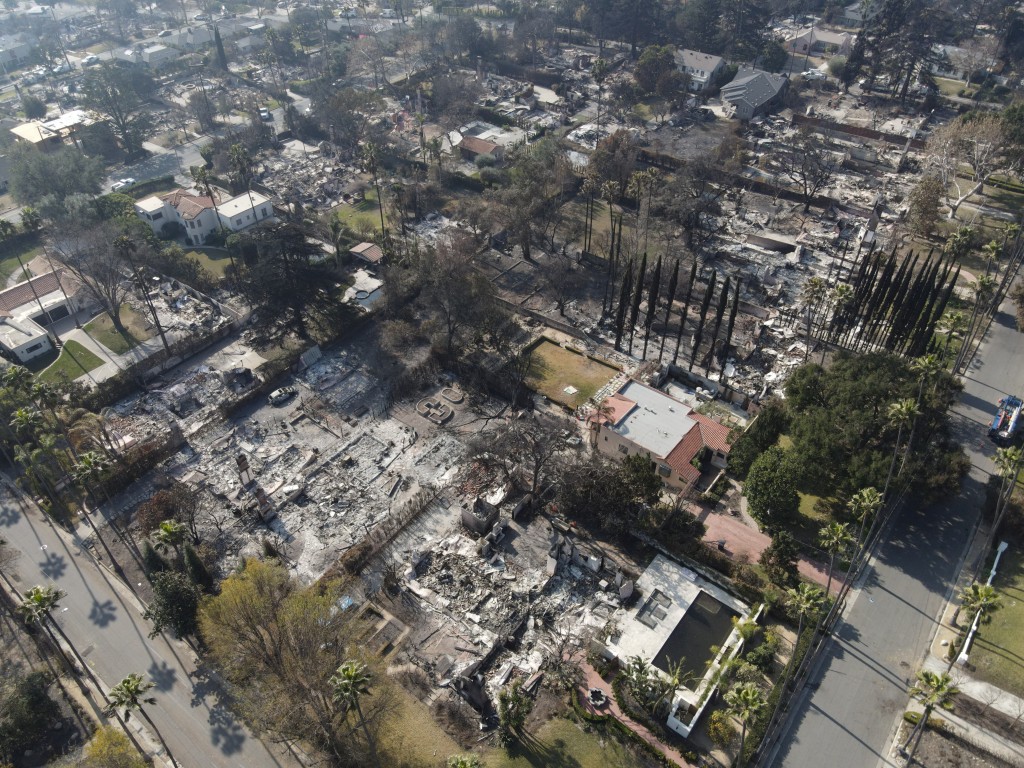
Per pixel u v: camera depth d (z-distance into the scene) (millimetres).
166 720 78375
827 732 74875
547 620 86062
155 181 186625
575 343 132500
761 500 92000
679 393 120625
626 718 76125
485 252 158250
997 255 143250
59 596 77750
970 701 76312
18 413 100688
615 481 93188
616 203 175000
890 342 120062
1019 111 168125
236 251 153625
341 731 75125
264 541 92625
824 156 186250
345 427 114812
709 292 114812
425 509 100500
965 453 107062
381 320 137375
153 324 138750
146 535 96625
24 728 75500
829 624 84188
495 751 73688
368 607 87625
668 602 87438
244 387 123062
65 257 136625
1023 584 88375
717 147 185500
